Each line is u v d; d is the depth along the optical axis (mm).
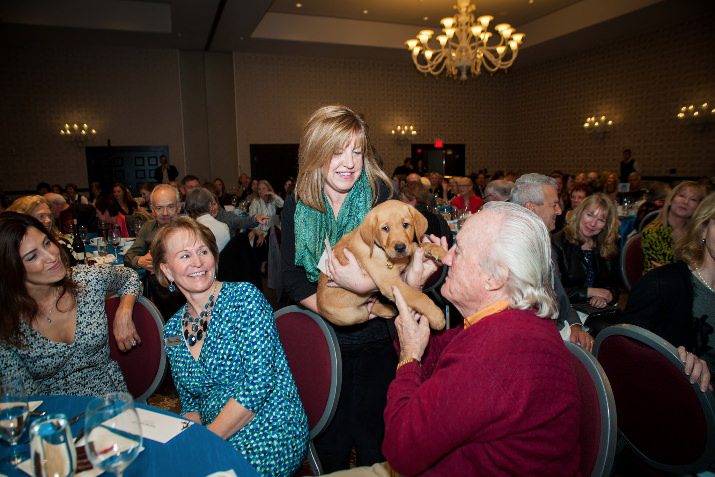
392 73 12586
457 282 1139
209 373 1444
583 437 1178
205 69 11094
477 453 970
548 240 1112
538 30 10586
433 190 8602
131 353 1908
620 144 10797
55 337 1650
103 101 10531
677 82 9469
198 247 1465
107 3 8867
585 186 6488
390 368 1671
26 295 1515
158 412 1236
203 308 1514
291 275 1662
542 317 1088
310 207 1557
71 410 1274
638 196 7512
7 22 8359
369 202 1589
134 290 1950
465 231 1142
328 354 1551
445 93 13227
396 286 1305
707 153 9070
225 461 1026
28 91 10070
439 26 10828
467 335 1046
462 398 930
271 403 1418
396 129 12797
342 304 1471
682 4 8328
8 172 10102
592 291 2588
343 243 1478
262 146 11609
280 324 1747
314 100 11930
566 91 12023
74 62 10281
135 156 10867
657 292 1729
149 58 10695
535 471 934
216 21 8852
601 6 9125
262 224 5570
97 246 3855
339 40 10336
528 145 13406
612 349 1559
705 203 1686
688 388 1328
